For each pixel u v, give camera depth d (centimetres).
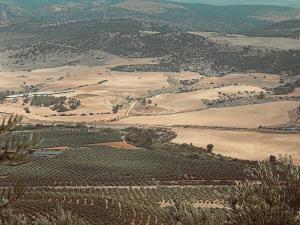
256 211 1823
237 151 17062
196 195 10275
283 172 1969
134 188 11769
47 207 8156
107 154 15388
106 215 8112
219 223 2153
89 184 12275
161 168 13700
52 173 13112
